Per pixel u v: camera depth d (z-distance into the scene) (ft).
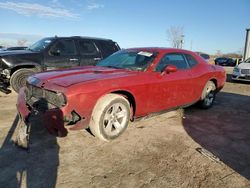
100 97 11.41
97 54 26.11
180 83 15.38
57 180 8.74
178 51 16.49
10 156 10.32
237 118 17.07
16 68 22.03
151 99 13.70
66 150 11.02
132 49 16.60
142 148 11.47
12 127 13.75
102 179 8.89
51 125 10.41
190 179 9.09
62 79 11.66
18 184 8.43
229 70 74.74
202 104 18.66
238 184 8.91
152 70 13.93
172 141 12.43
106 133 11.83
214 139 12.98
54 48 23.58
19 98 13.26
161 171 9.54
